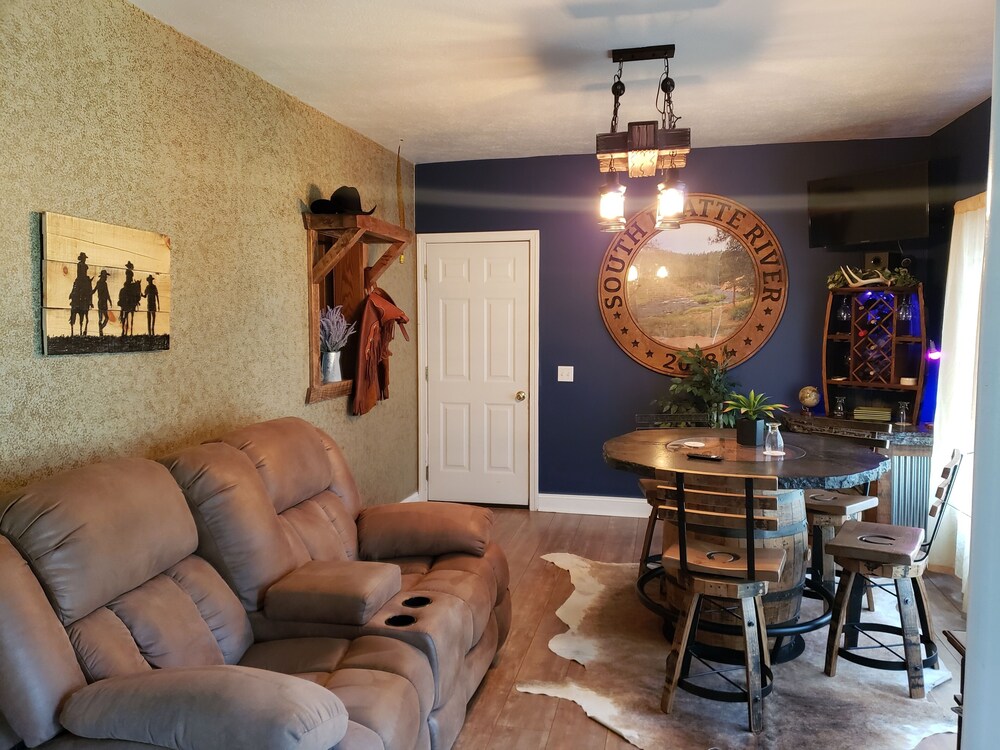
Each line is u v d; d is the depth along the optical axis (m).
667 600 3.18
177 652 1.86
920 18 2.78
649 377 5.15
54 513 1.69
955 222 3.87
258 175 3.34
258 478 2.42
